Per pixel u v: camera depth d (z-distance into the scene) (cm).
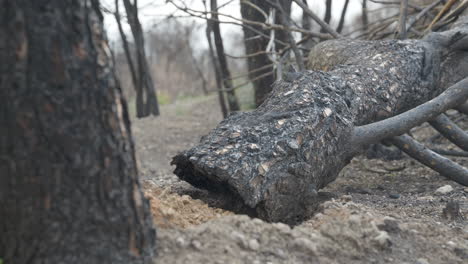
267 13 700
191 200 318
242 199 301
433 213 347
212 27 843
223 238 246
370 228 269
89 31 197
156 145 908
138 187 216
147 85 1182
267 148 305
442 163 408
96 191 201
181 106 1355
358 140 357
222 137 315
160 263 221
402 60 438
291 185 306
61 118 192
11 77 186
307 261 245
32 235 198
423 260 257
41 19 186
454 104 400
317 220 291
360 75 413
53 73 189
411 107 444
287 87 366
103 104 201
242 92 1177
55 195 195
